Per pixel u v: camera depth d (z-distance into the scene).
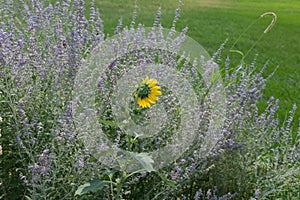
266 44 10.62
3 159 2.96
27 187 2.73
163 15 9.41
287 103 6.41
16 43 3.08
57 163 2.79
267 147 3.88
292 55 9.83
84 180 2.79
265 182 3.54
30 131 2.86
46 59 3.12
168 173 3.02
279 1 18.25
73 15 3.55
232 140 3.44
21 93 3.05
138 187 3.19
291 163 3.79
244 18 13.60
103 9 8.80
